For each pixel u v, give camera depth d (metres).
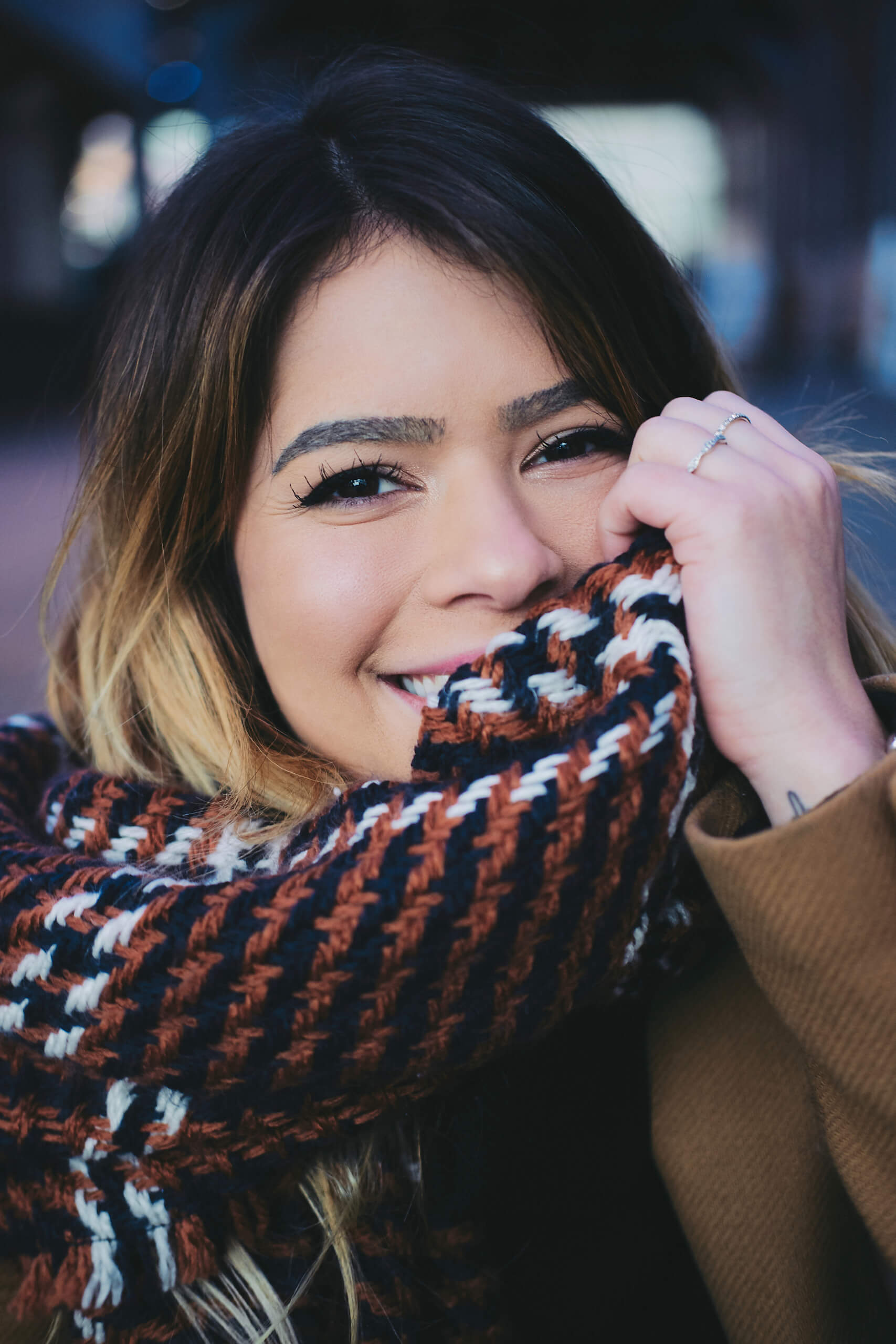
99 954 0.69
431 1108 0.82
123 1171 0.73
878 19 10.80
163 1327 0.72
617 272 0.89
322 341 0.77
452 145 0.81
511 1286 0.85
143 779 0.93
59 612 1.13
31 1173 0.73
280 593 0.83
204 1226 0.73
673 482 0.72
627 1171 0.90
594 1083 0.90
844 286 10.98
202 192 0.88
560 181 0.86
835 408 1.22
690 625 0.71
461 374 0.75
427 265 0.76
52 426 7.52
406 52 1.09
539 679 0.72
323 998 0.65
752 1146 0.85
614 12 11.63
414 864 0.64
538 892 0.63
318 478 0.79
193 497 0.88
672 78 13.12
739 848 0.63
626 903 0.67
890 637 1.06
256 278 0.78
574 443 0.82
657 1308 0.91
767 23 11.84
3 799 0.92
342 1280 0.78
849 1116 0.67
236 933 0.67
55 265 12.36
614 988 0.81
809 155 11.68
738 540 0.70
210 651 0.94
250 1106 0.70
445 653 0.81
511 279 0.76
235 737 0.91
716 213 14.49
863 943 0.62
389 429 0.76
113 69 10.97
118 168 12.39
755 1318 0.82
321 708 0.85
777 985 0.66
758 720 0.70
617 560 0.74
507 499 0.78
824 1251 0.83
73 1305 0.70
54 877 0.74
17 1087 0.74
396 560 0.79
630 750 0.64
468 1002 0.66
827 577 0.73
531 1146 0.86
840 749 0.70
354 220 0.77
